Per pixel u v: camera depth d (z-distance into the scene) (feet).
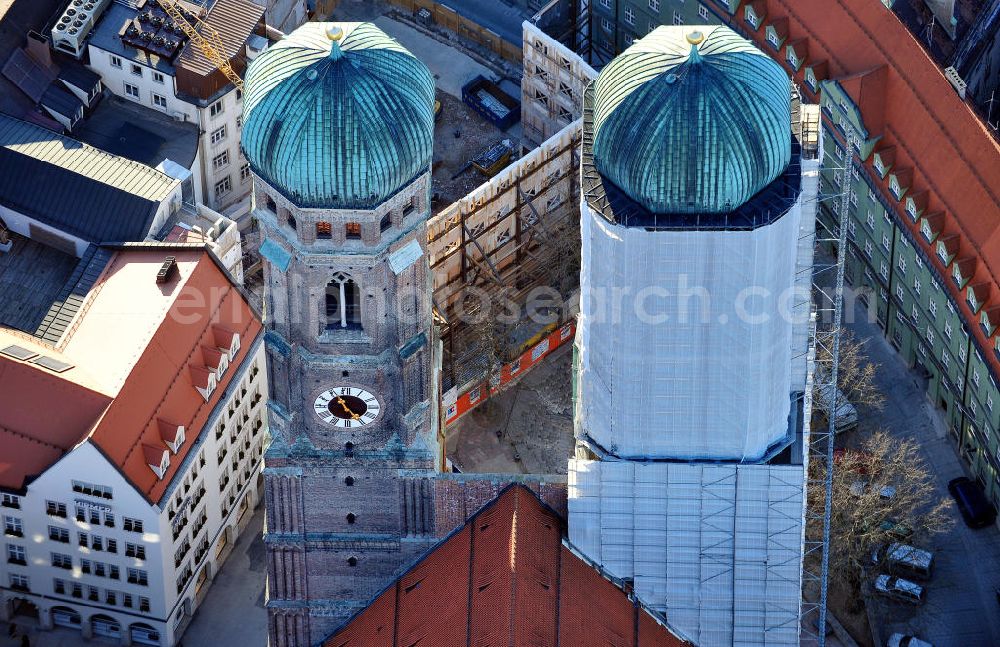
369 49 603.67
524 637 646.33
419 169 615.57
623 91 622.95
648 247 631.97
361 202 610.65
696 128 614.34
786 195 632.38
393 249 625.82
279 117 601.21
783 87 631.15
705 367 655.76
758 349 652.48
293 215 620.08
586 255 647.15
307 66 599.57
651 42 628.28
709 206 625.82
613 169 628.69
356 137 599.16
